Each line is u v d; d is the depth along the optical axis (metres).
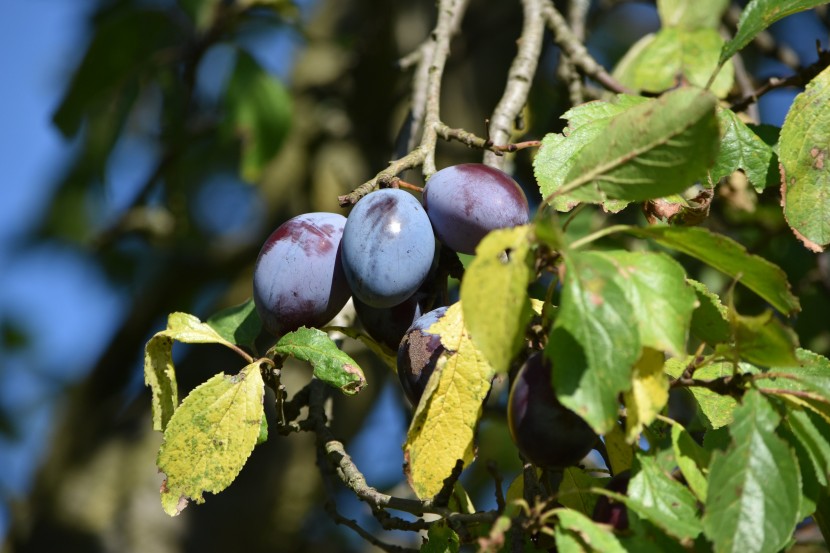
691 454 0.96
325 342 1.00
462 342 0.99
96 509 1.45
